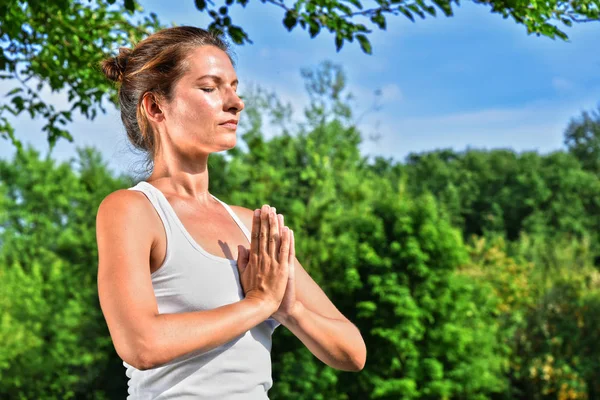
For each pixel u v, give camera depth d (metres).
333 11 4.52
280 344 13.99
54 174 26.56
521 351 16.09
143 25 5.59
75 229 20.89
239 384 1.51
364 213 14.94
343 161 19.36
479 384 14.05
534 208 47.12
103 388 17.98
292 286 1.63
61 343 18.14
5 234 25.42
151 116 1.64
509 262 19.28
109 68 1.73
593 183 48.62
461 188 49.12
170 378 1.48
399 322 13.62
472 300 14.97
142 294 1.42
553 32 4.20
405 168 53.19
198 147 1.62
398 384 13.27
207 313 1.44
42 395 17.94
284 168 18.58
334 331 1.73
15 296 19.52
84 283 18.94
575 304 16.08
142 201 1.53
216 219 1.64
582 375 15.54
